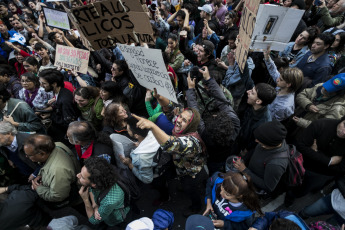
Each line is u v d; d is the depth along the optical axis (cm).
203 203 317
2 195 217
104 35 236
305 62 352
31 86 349
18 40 489
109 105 267
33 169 273
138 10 211
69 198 236
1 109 307
